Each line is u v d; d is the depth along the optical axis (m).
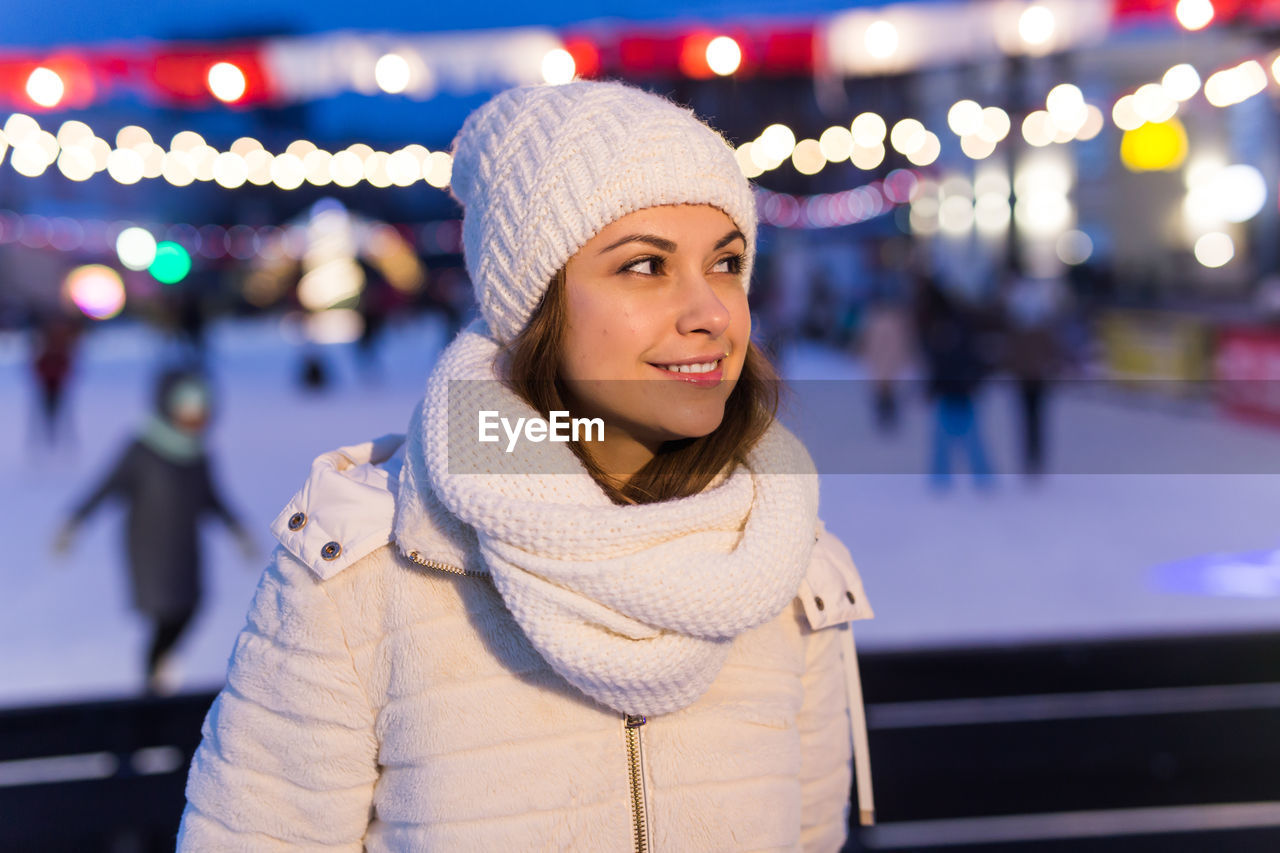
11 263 23.78
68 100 5.21
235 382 16.05
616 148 0.89
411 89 5.23
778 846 0.98
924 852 2.99
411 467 0.95
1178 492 7.57
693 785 0.94
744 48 5.29
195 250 21.88
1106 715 3.79
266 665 0.95
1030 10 5.16
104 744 3.59
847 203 20.78
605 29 5.18
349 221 30.12
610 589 0.82
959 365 8.21
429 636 0.93
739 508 0.91
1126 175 17.22
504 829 0.90
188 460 3.86
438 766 0.91
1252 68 7.72
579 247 0.91
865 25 5.21
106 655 4.25
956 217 18.61
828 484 8.27
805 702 1.10
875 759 3.54
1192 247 16.78
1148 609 4.78
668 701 0.88
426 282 29.78
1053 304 10.30
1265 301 11.92
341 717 0.93
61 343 10.00
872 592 5.17
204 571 3.92
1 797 3.26
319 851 0.94
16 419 12.09
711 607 0.83
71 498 7.60
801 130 9.31
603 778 0.92
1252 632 4.40
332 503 0.98
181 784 3.38
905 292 16.08
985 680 4.06
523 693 0.92
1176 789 3.34
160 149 8.02
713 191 0.91
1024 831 3.10
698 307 0.90
